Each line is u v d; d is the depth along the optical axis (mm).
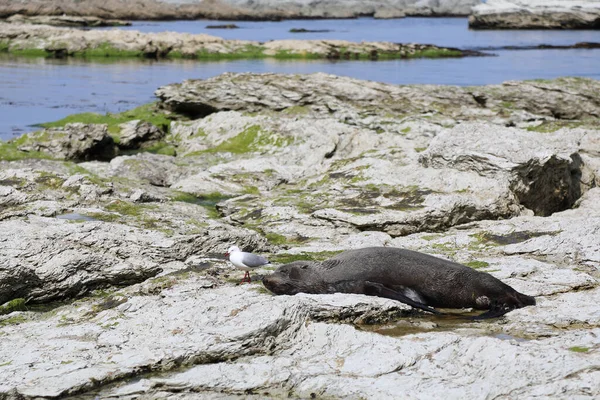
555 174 69125
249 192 76875
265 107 122688
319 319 38469
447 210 61469
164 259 51625
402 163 74812
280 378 32688
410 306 40625
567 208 71625
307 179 74750
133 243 51625
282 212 63250
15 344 36656
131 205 63188
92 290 49344
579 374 29750
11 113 139500
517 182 66500
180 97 127375
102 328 37688
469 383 31031
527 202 68438
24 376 33094
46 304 47719
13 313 43562
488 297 40656
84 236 50906
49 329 38531
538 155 66688
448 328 38281
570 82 128125
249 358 35031
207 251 53781
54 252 48312
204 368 33875
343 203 64250
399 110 117188
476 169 68000
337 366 33594
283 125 105000
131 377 33594
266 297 39375
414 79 187000
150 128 114438
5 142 104250
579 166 75312
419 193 64562
